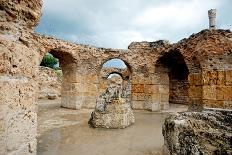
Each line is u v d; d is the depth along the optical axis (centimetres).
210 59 1034
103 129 884
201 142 314
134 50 1652
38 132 825
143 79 1620
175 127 352
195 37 1130
